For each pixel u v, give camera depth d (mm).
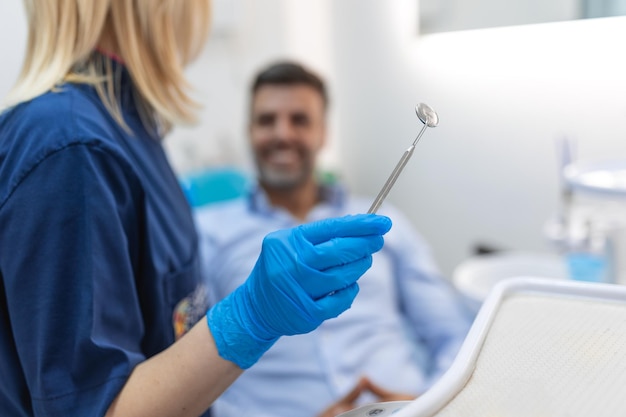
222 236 1354
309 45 1624
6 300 500
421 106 422
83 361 463
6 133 505
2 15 972
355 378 1168
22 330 467
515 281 460
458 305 1316
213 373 458
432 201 1256
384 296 1313
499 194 1084
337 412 926
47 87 514
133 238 543
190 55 688
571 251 934
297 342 1175
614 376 335
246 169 1829
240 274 1300
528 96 798
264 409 1140
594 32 646
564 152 833
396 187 1360
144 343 583
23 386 514
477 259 1148
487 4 743
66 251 464
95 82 556
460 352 367
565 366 350
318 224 450
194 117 689
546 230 986
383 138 1306
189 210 698
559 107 783
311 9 1583
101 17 544
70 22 535
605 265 874
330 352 1189
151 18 590
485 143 1028
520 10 704
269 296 433
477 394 331
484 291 1027
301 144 1384
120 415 449
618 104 707
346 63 1424
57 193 464
